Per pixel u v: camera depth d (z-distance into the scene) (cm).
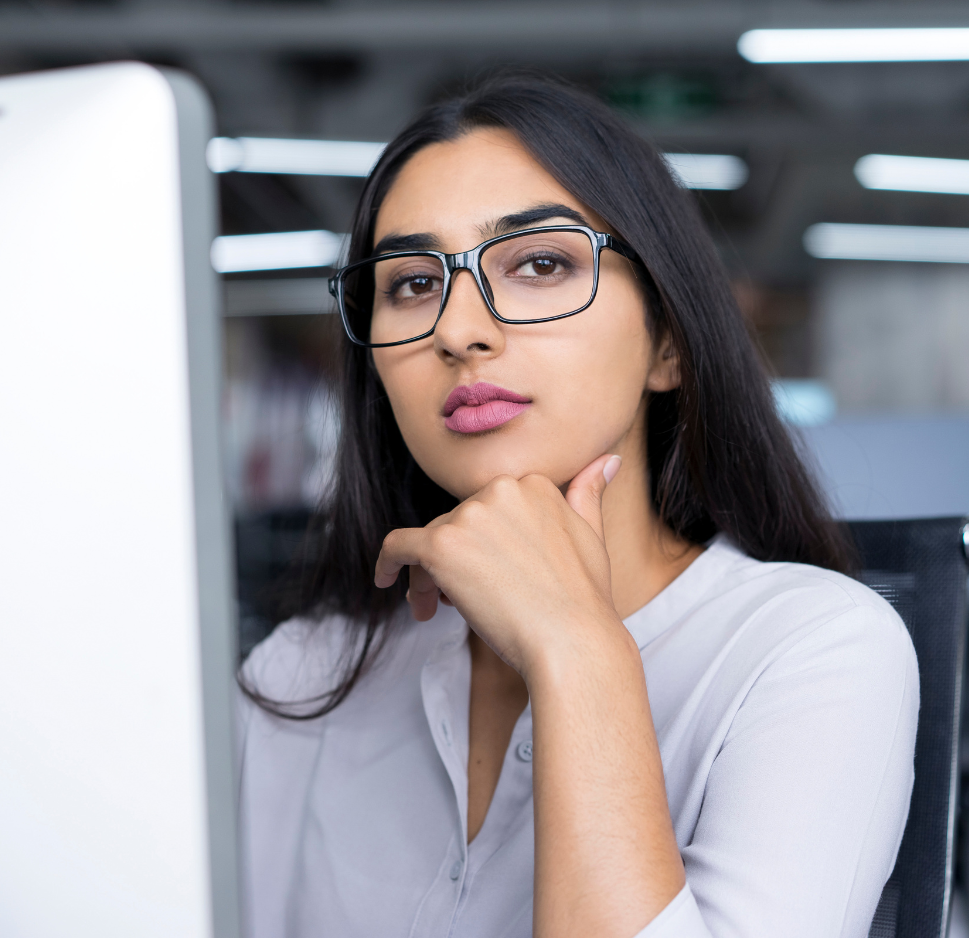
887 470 246
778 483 87
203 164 31
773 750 60
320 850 81
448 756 76
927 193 712
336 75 513
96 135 30
